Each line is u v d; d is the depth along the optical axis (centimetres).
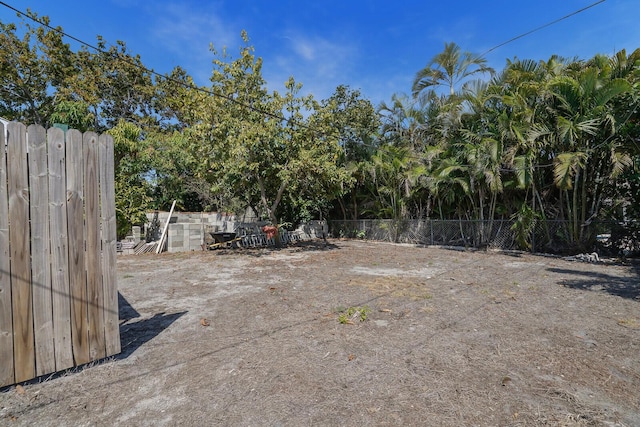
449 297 516
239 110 1084
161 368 283
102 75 1802
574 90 873
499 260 914
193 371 279
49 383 254
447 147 1230
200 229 1207
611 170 877
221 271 761
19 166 239
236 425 208
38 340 250
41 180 250
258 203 1522
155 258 987
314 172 1112
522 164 935
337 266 828
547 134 925
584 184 914
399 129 1484
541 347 322
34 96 1681
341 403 231
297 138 1105
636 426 202
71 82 1617
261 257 999
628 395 237
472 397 237
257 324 396
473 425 205
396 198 1414
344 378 266
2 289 233
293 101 1127
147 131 1903
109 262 291
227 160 1026
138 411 223
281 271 759
